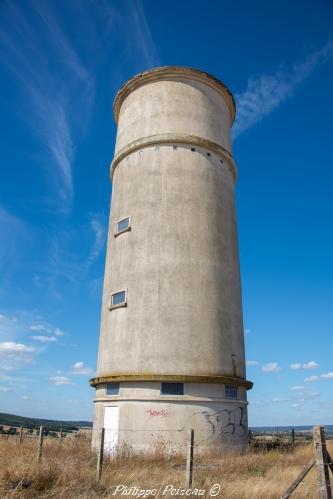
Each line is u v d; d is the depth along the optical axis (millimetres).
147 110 24766
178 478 12273
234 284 22938
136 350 20094
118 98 27250
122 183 24312
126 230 22703
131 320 20781
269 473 13438
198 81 25719
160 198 22594
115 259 22891
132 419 18938
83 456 17062
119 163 25359
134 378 19250
